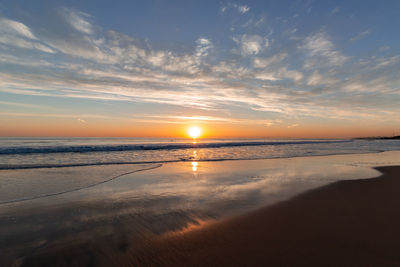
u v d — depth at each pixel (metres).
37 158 13.92
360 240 3.35
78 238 3.42
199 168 10.72
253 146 34.16
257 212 4.66
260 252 3.02
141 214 4.49
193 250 3.08
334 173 9.42
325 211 4.73
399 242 3.29
